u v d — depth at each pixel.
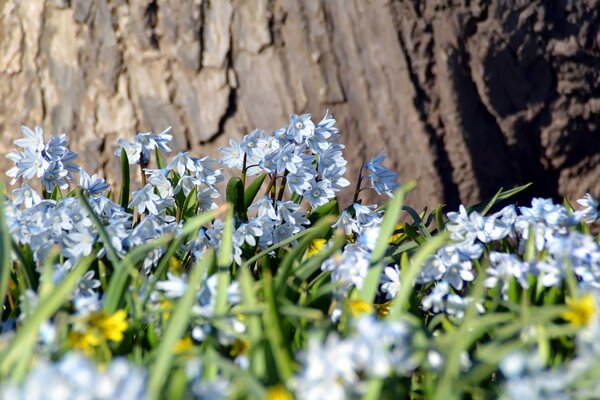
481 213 4.07
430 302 3.14
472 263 3.53
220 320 2.57
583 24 5.76
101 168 5.60
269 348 2.35
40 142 3.82
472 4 5.50
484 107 5.55
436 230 4.02
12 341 2.23
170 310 2.75
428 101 5.45
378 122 5.46
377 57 5.45
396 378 2.40
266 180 5.16
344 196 5.45
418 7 5.46
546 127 5.70
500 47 5.55
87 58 5.63
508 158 5.63
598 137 5.86
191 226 2.98
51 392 1.82
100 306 2.82
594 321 2.12
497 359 2.28
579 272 2.98
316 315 2.55
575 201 5.85
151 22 5.54
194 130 5.51
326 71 5.46
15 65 5.76
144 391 1.95
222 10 5.50
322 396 2.01
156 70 5.55
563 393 2.10
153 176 3.81
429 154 5.43
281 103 5.45
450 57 5.46
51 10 5.70
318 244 3.61
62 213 3.38
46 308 2.28
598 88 5.81
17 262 3.37
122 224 3.31
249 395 2.13
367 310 2.66
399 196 2.87
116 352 2.78
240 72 5.49
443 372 2.26
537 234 3.28
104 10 5.60
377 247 2.79
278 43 5.47
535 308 2.76
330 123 3.94
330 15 5.47
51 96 5.69
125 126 5.57
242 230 3.66
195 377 2.12
